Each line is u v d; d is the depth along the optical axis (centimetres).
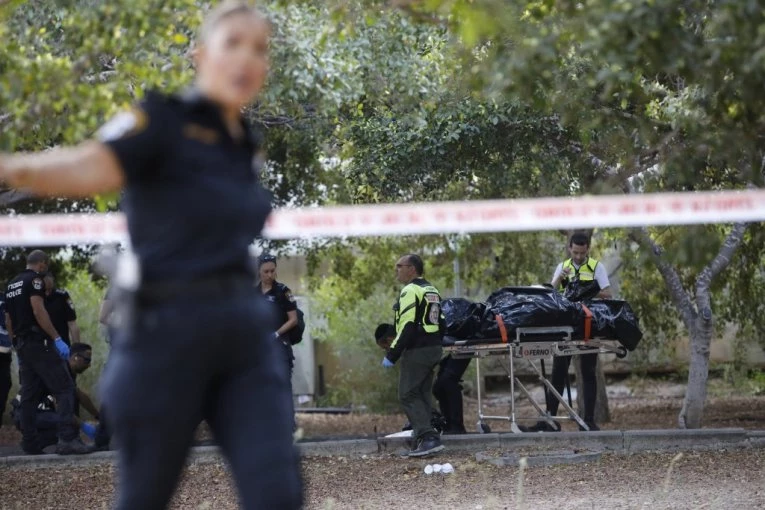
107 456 1534
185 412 452
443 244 2295
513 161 1595
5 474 1473
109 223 628
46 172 416
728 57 704
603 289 1619
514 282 2333
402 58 1531
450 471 1393
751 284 2167
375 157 1588
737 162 830
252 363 466
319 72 1344
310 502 1214
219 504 1216
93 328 2602
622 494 1206
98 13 780
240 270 460
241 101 466
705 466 1402
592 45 707
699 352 1689
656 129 941
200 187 444
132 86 909
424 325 1470
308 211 684
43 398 1652
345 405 2772
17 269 2252
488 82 820
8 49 771
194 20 852
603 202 689
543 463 1433
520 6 775
